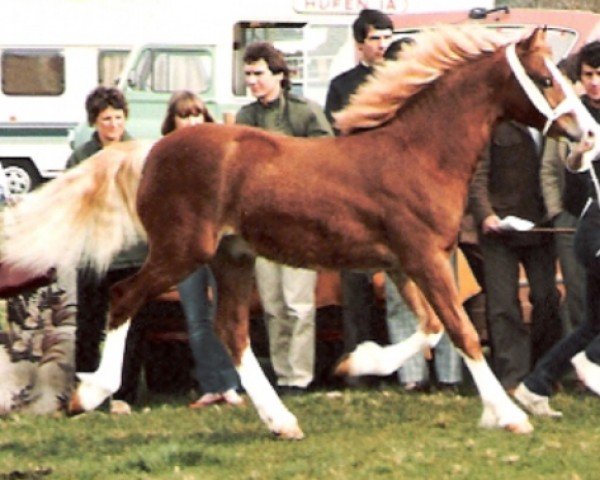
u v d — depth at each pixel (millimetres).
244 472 9305
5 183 11359
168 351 12406
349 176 9984
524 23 14562
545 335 11898
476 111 10078
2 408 11352
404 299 10383
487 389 10070
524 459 9453
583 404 11211
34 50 26578
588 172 10672
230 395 11641
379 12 12039
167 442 10156
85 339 11555
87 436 10539
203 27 24344
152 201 10062
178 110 11672
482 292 12102
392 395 11711
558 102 10078
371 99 10109
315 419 10859
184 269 10047
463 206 10062
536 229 11633
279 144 10062
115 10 26578
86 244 10266
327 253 10031
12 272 10500
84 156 11805
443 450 9719
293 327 11883
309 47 23891
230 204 10016
